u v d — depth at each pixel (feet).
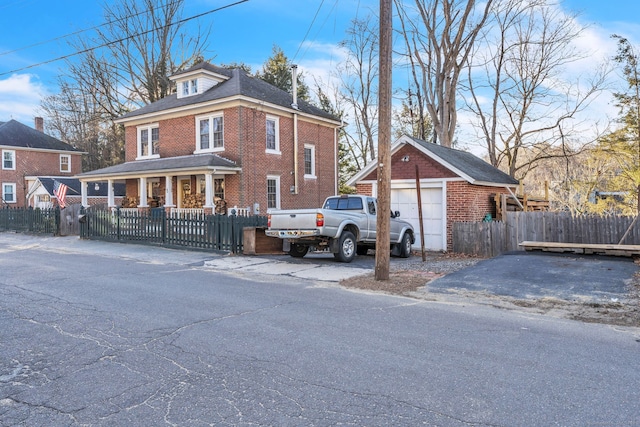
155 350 15.93
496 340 17.40
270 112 74.79
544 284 28.37
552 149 87.76
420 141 53.62
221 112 71.36
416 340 17.28
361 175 56.03
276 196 76.07
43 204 112.47
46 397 12.21
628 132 64.44
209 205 64.85
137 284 28.99
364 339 17.35
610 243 41.22
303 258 43.55
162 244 51.42
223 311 21.76
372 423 10.71
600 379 13.47
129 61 117.29
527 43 83.51
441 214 50.75
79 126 148.25
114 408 11.53
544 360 15.12
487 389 12.71
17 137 121.29
